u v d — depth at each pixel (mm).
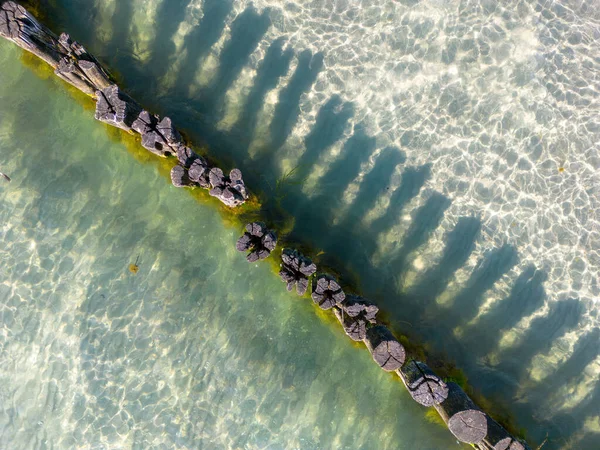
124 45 8867
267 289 8719
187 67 8859
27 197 8797
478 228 8828
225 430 8500
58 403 8531
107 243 8805
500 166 8867
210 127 8852
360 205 8891
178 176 7406
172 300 8734
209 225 8734
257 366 8633
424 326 8734
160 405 8523
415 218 8898
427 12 8797
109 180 8828
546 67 8812
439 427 8359
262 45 8875
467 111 8875
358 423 8547
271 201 8742
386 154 8883
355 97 8859
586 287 8852
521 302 8812
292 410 8562
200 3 8867
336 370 8617
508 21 8797
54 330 8625
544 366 8852
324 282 7293
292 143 8891
